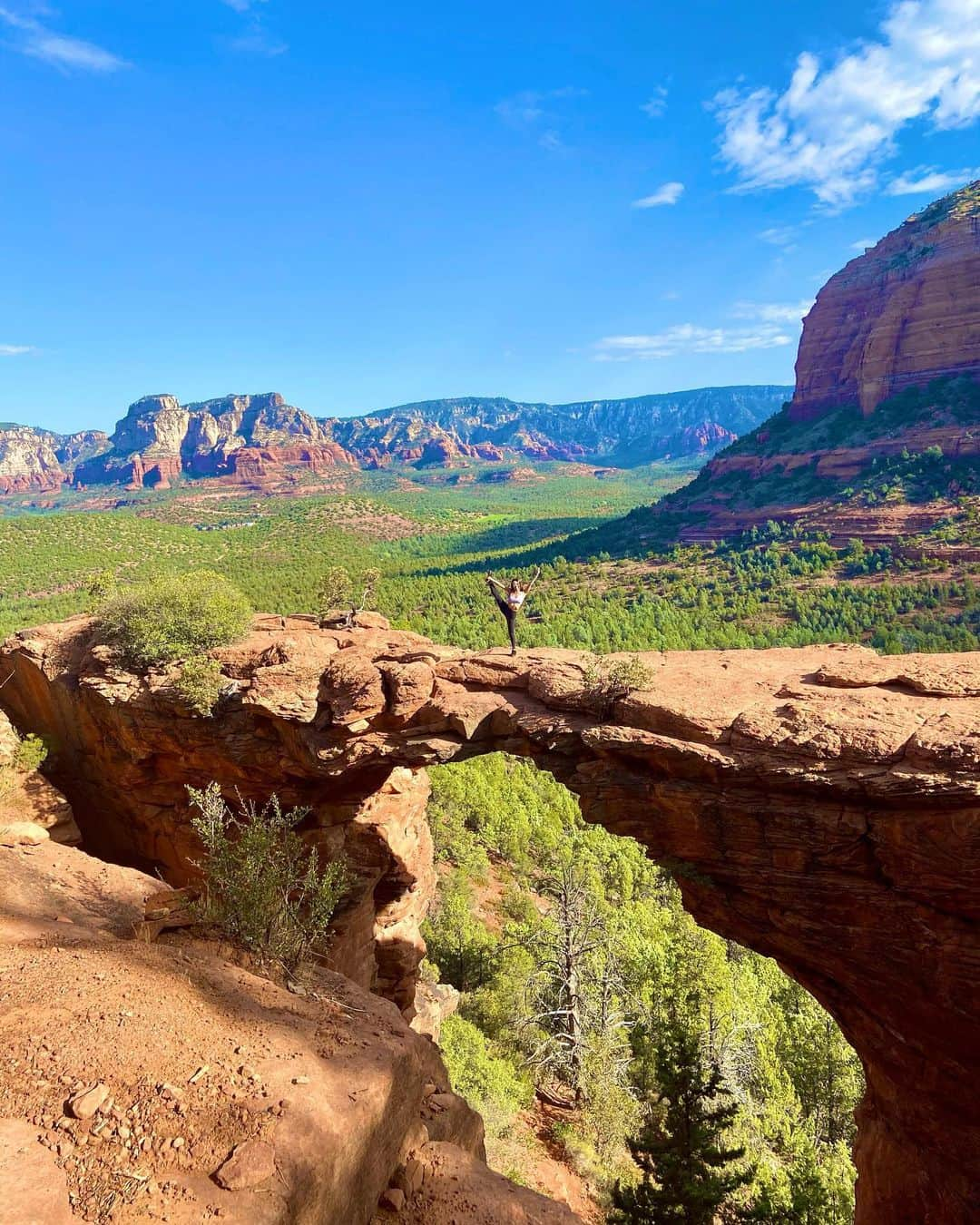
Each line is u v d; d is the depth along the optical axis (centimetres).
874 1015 1560
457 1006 3381
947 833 1314
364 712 2023
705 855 1638
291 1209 675
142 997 939
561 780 1862
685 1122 1738
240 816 2428
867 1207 1681
